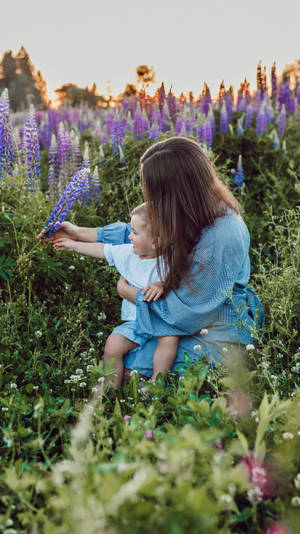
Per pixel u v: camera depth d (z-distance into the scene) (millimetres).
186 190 2400
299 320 2730
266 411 1578
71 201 2979
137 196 4531
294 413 1771
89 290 3406
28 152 3750
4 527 1496
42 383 2408
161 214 2438
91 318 3283
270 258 3896
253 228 4379
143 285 2701
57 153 4359
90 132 7910
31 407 2166
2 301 2854
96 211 4395
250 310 2762
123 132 5641
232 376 1977
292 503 1571
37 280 3271
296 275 2902
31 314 2861
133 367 2609
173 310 2492
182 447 1327
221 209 2525
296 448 1716
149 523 1232
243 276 2703
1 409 2170
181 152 2420
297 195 5109
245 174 5629
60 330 2965
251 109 6500
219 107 7121
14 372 2490
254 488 1530
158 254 2504
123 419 1944
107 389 2373
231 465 1664
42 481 1519
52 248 3422
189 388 1929
